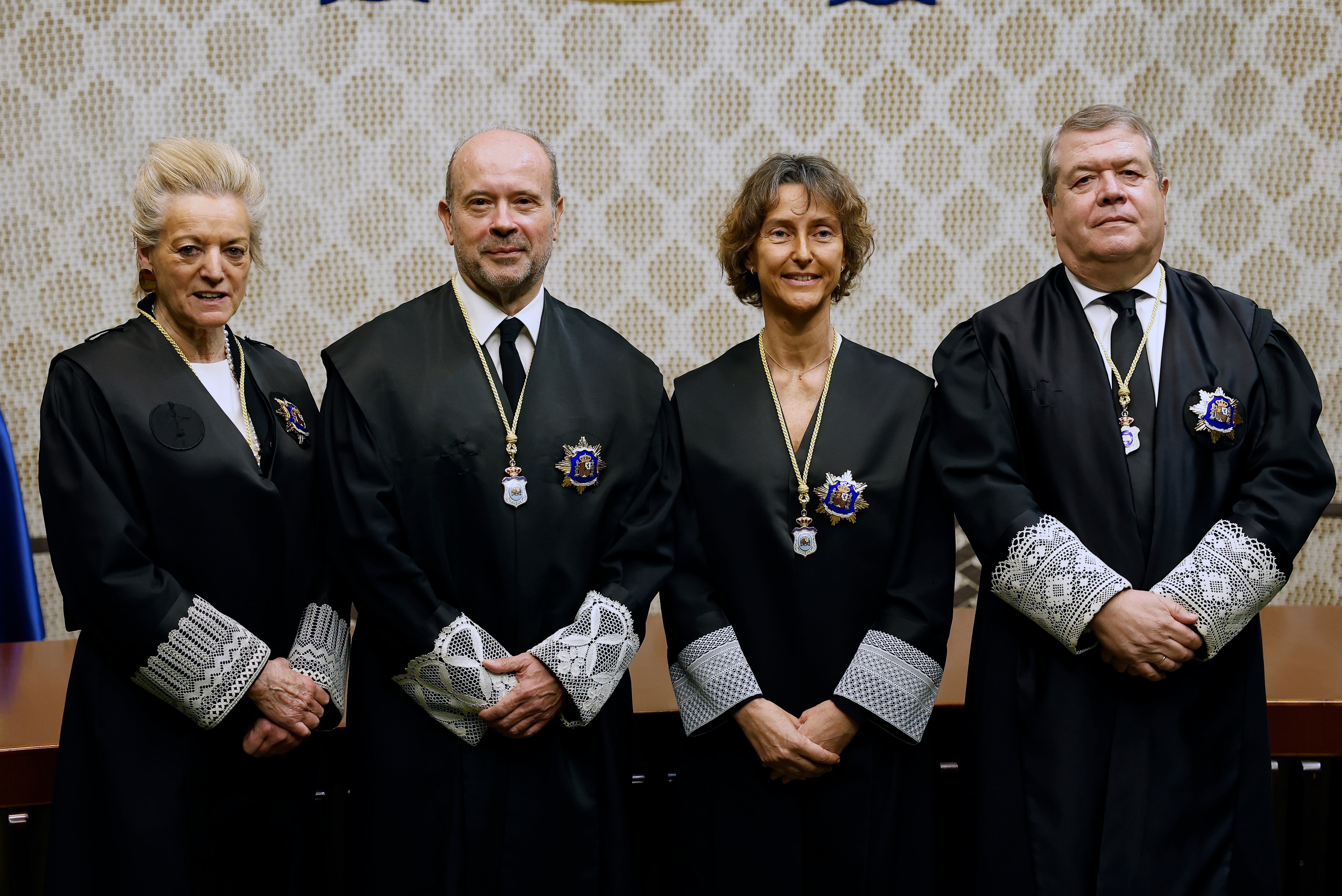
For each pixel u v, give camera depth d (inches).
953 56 152.0
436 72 148.4
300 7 145.6
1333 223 153.3
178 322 83.1
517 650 84.0
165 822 79.7
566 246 152.1
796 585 87.0
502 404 85.7
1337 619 121.7
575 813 84.3
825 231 87.9
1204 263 153.7
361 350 87.1
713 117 151.9
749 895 87.2
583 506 85.7
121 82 144.3
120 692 80.3
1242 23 150.7
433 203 149.9
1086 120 87.7
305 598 85.9
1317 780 96.3
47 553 146.5
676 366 155.7
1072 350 87.4
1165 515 82.8
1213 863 83.0
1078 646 82.2
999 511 84.3
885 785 86.7
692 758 89.8
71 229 145.0
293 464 85.6
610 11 149.3
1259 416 85.8
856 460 88.0
